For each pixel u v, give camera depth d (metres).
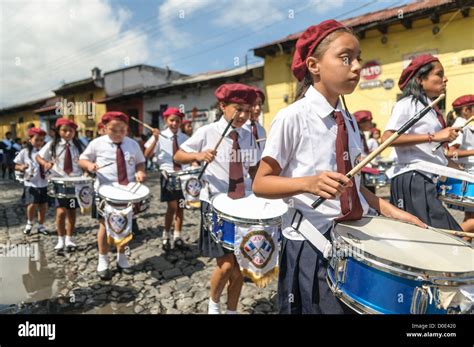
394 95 10.24
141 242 4.89
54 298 3.18
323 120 1.50
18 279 3.62
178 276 3.68
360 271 1.32
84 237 5.19
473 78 9.04
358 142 1.64
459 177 2.40
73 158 4.91
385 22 9.70
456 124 4.36
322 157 1.48
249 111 2.95
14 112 28.45
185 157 3.02
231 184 2.88
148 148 5.29
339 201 1.52
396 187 2.73
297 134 1.49
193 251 4.47
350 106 11.02
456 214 5.76
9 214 7.05
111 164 3.94
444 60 9.40
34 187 5.34
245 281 3.53
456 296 1.22
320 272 1.49
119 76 18.95
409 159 2.66
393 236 1.53
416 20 9.56
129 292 3.30
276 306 2.95
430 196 2.54
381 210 1.82
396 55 10.11
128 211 3.43
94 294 3.26
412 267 1.21
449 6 8.73
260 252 2.34
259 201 2.71
